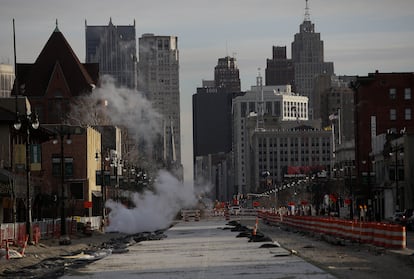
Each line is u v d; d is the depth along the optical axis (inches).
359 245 4237.2
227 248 4328.3
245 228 7475.4
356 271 2797.7
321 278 2554.1
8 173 5876.0
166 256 3841.0
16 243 4352.9
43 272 3125.0
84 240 5551.2
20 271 3166.8
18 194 6210.6
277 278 2586.1
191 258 3644.2
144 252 4234.7
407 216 6806.1
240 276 2694.4
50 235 5546.3
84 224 6525.6
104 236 6343.5
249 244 4667.8
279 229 7298.2
